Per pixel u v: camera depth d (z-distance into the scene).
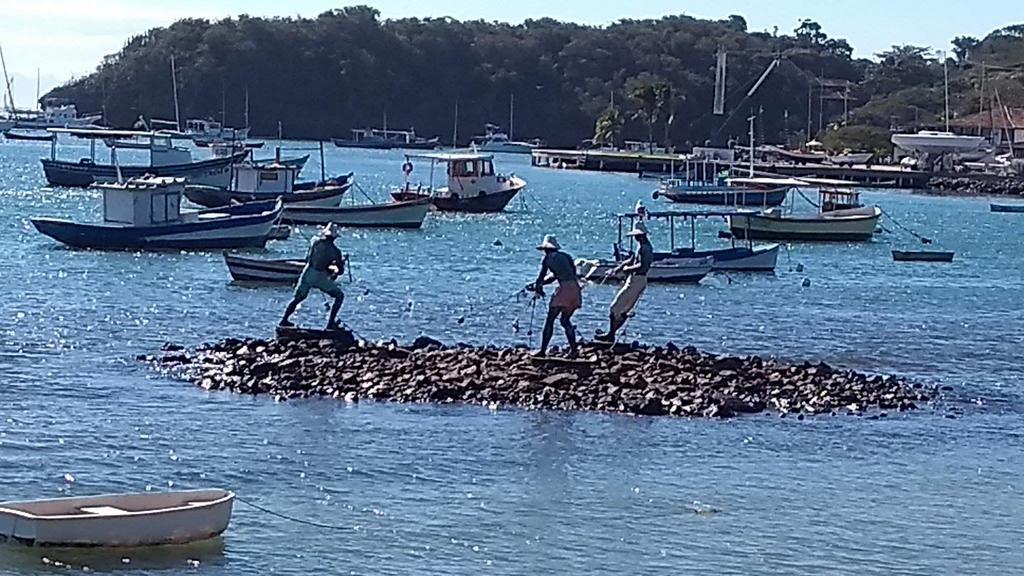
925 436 34.09
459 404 35.09
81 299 54.34
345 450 30.59
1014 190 177.38
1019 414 37.31
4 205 104.00
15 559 22.75
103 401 34.75
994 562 24.84
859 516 27.23
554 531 25.58
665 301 59.91
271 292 58.03
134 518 23.50
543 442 31.77
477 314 53.47
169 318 49.97
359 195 126.69
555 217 111.62
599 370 37.81
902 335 52.66
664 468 30.08
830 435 33.62
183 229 73.62
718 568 23.95
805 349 47.97
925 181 180.88
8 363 39.59
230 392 36.00
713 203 128.12
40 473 28.22
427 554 24.08
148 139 143.62
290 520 25.59
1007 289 72.50
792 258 84.62
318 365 38.16
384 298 57.78
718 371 38.81
